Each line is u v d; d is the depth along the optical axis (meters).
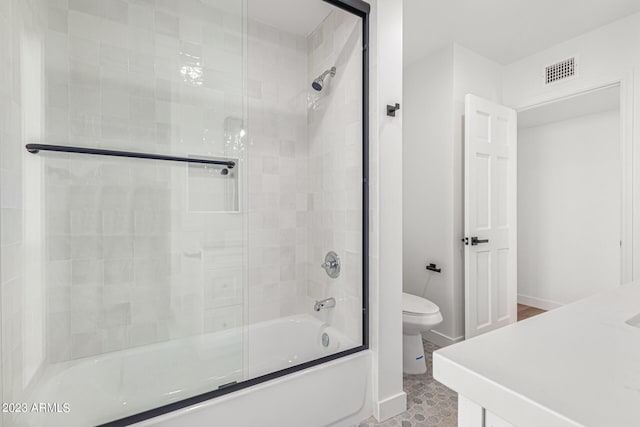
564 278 3.24
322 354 1.75
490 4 2.05
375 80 1.67
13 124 1.18
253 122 2.03
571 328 0.64
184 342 1.75
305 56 2.23
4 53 1.10
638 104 2.09
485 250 2.51
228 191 1.92
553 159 3.32
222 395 1.24
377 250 1.64
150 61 1.68
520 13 2.14
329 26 2.00
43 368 1.41
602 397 0.40
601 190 2.98
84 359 1.53
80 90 1.53
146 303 1.69
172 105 1.74
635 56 2.11
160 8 1.70
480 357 0.51
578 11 2.11
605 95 2.43
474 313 2.42
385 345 1.64
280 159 2.13
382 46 1.67
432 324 2.02
